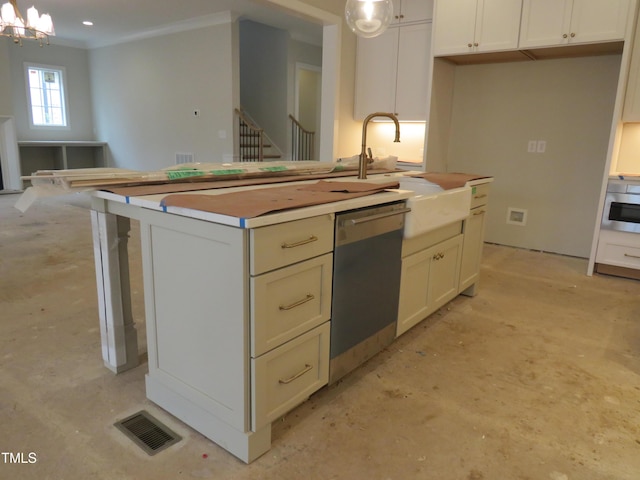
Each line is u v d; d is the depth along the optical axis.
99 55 8.89
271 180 2.45
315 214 1.64
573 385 2.17
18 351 2.36
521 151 4.64
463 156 4.97
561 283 3.65
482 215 3.19
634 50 3.49
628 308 3.14
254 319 1.49
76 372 2.18
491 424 1.87
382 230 2.05
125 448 1.67
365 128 2.62
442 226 2.51
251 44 7.91
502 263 4.21
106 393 2.02
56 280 3.41
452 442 1.75
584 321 2.91
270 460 1.63
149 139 8.33
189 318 1.69
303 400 1.79
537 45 3.81
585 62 4.18
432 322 2.86
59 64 8.81
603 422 1.89
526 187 4.67
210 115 7.20
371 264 2.02
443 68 4.58
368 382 2.17
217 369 1.63
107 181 1.91
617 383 2.19
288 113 7.67
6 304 2.96
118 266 2.08
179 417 1.84
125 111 8.66
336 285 1.83
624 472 1.61
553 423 1.88
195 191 1.97
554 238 4.59
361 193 1.98
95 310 2.89
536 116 4.50
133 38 8.12
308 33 7.57
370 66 4.99
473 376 2.24
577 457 1.68
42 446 1.67
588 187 4.34
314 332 1.77
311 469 1.59
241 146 7.41
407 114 4.84
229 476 1.55
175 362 1.80
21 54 8.33
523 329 2.78
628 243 3.68
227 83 6.84
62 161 8.87
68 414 1.86
